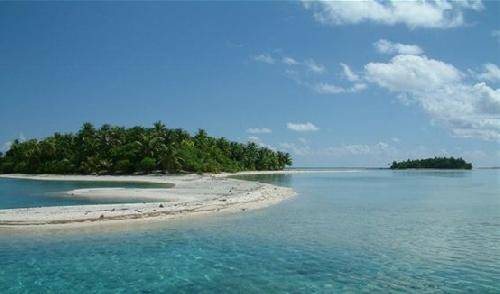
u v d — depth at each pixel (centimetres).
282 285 1784
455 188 7781
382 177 14438
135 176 11900
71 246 2434
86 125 14212
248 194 5397
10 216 3198
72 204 4400
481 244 2520
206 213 3725
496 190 7169
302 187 7956
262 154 19375
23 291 1719
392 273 1941
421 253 2302
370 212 3953
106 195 5375
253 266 2062
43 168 13638
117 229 2922
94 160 12850
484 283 1795
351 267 2039
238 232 2884
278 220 3412
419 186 8450
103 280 1853
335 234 2831
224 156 16362
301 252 2331
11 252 2297
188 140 14838
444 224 3256
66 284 1800
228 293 1694
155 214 3516
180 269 2012
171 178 10725
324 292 1698
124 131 13838
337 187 7962
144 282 1828
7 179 11181
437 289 1727
